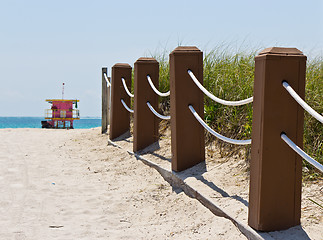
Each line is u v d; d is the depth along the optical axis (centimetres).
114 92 747
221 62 612
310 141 394
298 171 265
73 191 446
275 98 255
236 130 477
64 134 1001
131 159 586
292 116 260
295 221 265
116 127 753
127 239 298
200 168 433
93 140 828
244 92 492
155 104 610
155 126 609
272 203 260
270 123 255
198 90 445
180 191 406
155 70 607
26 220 340
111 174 525
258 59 260
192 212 338
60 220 345
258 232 258
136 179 485
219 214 312
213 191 353
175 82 439
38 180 495
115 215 363
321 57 528
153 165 507
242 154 430
